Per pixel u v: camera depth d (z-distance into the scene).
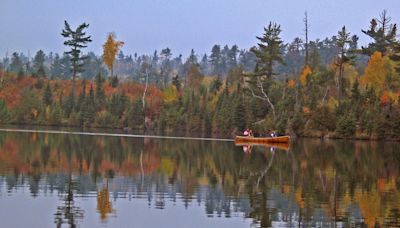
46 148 52.88
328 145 69.44
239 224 23.50
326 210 26.39
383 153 57.75
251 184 33.75
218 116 96.62
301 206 27.22
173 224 23.19
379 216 25.25
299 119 84.69
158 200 27.89
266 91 93.50
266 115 90.62
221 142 73.56
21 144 56.53
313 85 91.06
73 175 35.09
